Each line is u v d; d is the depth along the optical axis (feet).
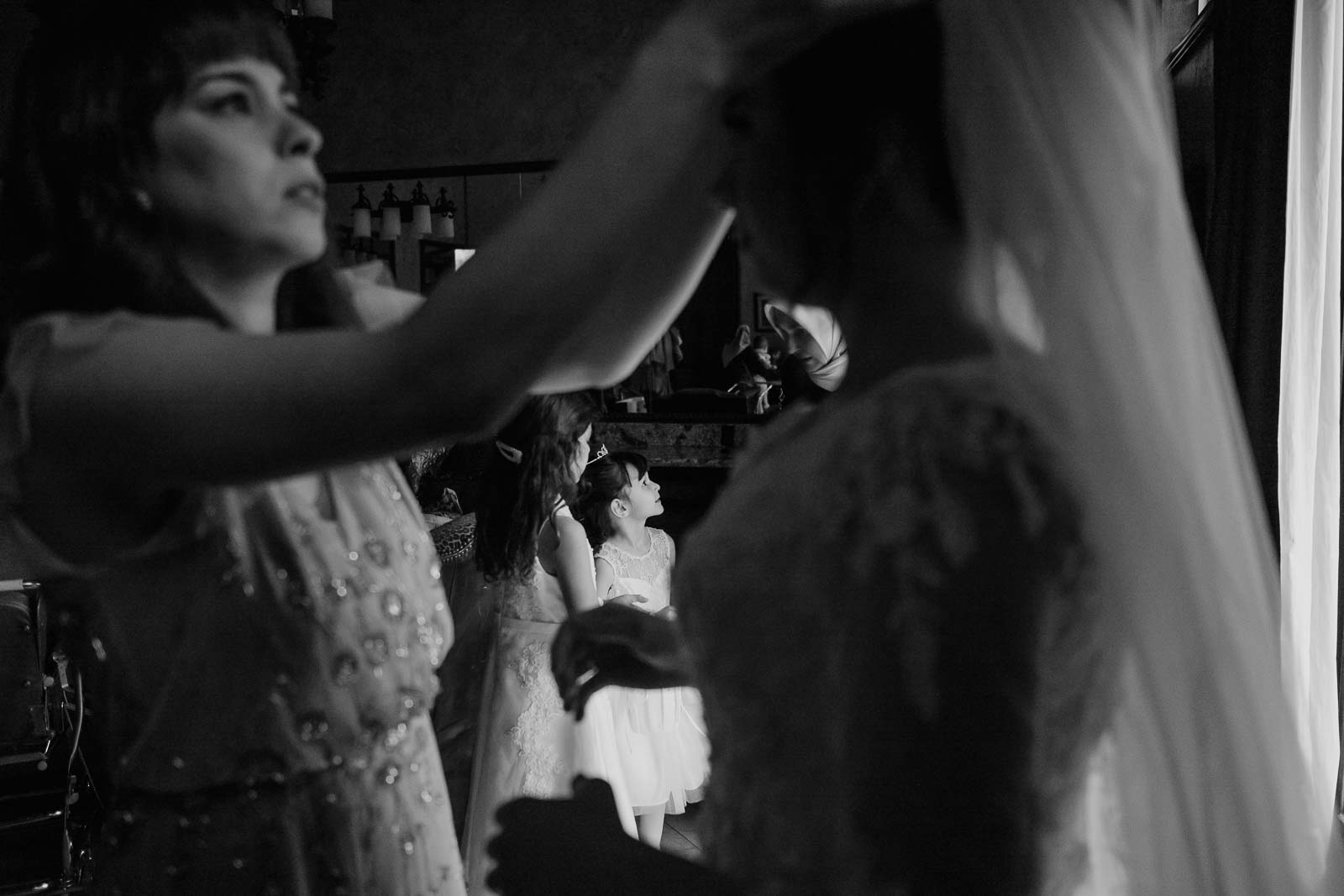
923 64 3.16
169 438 3.05
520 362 2.95
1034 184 3.11
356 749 3.87
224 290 3.81
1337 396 9.12
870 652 2.77
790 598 2.99
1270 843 3.16
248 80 3.59
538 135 30.22
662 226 3.65
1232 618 3.20
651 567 14.75
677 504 29.04
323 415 2.95
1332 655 8.94
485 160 30.48
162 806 3.84
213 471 3.07
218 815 3.78
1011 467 2.77
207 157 3.51
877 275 3.23
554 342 2.97
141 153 3.49
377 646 3.91
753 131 3.28
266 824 3.76
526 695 11.18
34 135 3.58
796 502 3.04
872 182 3.18
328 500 4.00
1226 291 10.77
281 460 3.02
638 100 3.06
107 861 3.96
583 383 4.19
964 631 2.69
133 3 3.51
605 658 4.67
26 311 3.62
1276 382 9.40
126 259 3.56
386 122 30.81
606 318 3.92
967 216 3.13
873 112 3.16
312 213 3.76
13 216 3.63
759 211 3.34
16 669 9.33
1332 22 9.07
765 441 3.51
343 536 3.95
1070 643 2.78
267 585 3.72
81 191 3.53
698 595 3.30
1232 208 10.61
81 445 3.17
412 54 30.63
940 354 3.14
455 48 30.45
